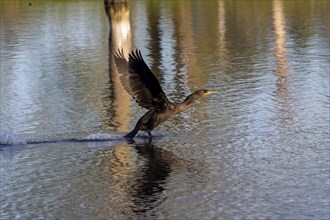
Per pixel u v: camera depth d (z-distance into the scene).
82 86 18.92
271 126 14.80
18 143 14.02
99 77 20.02
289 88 18.05
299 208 10.64
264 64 21.33
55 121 15.52
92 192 11.49
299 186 11.51
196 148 13.56
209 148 13.54
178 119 15.49
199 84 18.78
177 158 13.04
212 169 12.41
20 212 10.76
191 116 15.70
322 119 15.21
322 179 11.79
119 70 13.38
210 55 23.17
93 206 10.91
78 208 10.86
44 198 11.30
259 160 12.80
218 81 19.11
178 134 14.45
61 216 10.57
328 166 12.39
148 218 10.41
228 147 13.58
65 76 20.30
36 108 16.70
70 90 18.52
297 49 23.77
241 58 22.45
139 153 13.36
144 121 13.86
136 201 11.07
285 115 15.57
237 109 16.16
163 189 11.53
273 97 17.16
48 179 12.12
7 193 11.53
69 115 16.00
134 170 12.45
